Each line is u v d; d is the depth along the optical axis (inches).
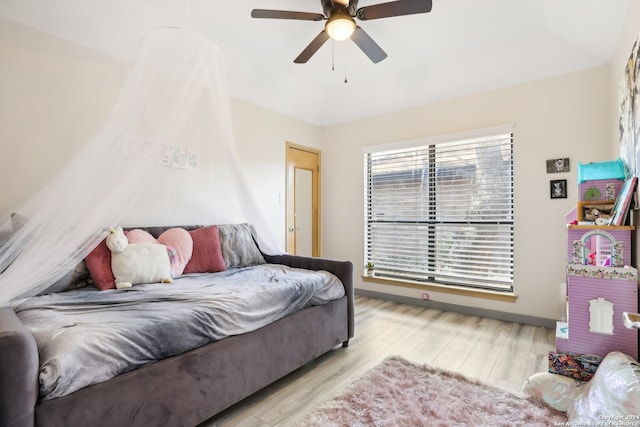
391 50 116.8
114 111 72.2
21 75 82.0
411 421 61.4
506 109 123.8
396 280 151.3
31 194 83.0
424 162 146.6
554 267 114.5
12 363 37.4
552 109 114.7
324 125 179.2
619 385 48.9
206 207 118.5
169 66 83.7
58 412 41.6
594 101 107.0
